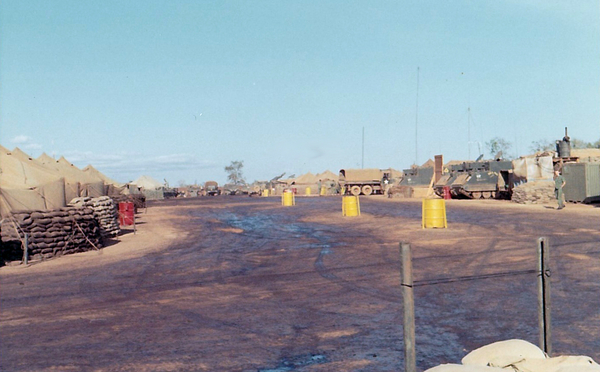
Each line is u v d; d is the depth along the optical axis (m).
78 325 8.23
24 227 17.11
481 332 6.95
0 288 12.15
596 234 16.53
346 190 73.50
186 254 17.11
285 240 19.84
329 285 10.78
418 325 7.45
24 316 9.05
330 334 7.17
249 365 6.02
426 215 21.31
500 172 46.44
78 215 19.00
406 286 3.89
